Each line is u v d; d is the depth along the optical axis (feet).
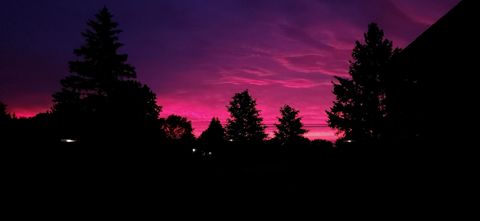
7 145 57.98
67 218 28.60
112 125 84.74
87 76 91.35
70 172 53.72
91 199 36.76
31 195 37.73
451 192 29.12
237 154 118.93
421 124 37.83
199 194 41.81
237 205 33.88
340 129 85.92
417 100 38.70
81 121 84.43
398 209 26.66
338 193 37.19
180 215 29.58
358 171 51.93
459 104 31.24
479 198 26.02
